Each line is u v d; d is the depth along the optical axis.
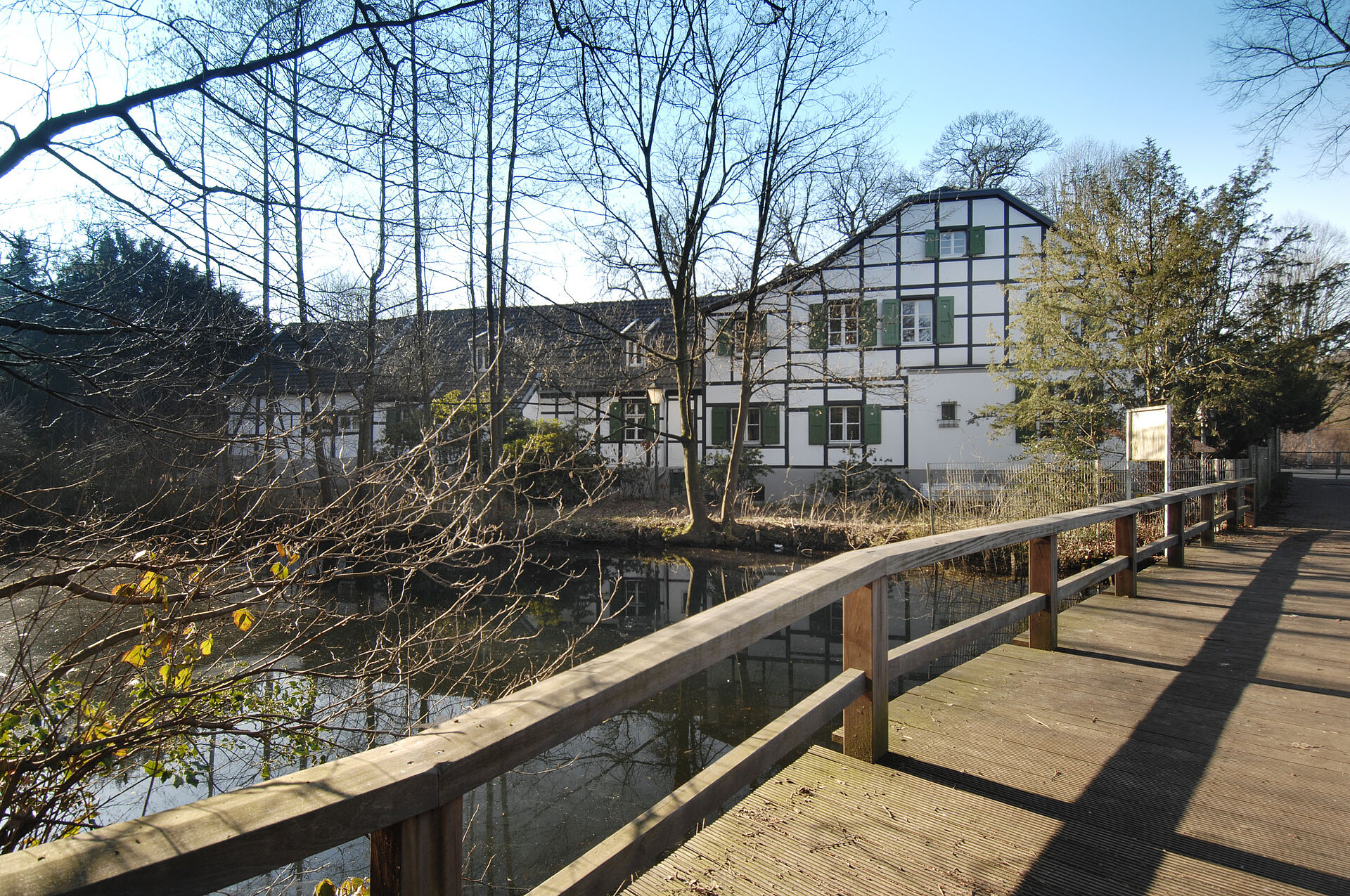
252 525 5.02
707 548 17.00
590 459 20.75
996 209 22.06
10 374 4.25
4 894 0.78
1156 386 15.66
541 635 9.91
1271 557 8.41
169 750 4.76
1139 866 2.09
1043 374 17.06
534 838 5.07
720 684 7.98
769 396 22.72
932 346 22.39
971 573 13.77
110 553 3.93
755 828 2.26
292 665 7.10
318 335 7.05
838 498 20.58
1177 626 5.05
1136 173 15.68
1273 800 2.52
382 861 1.15
